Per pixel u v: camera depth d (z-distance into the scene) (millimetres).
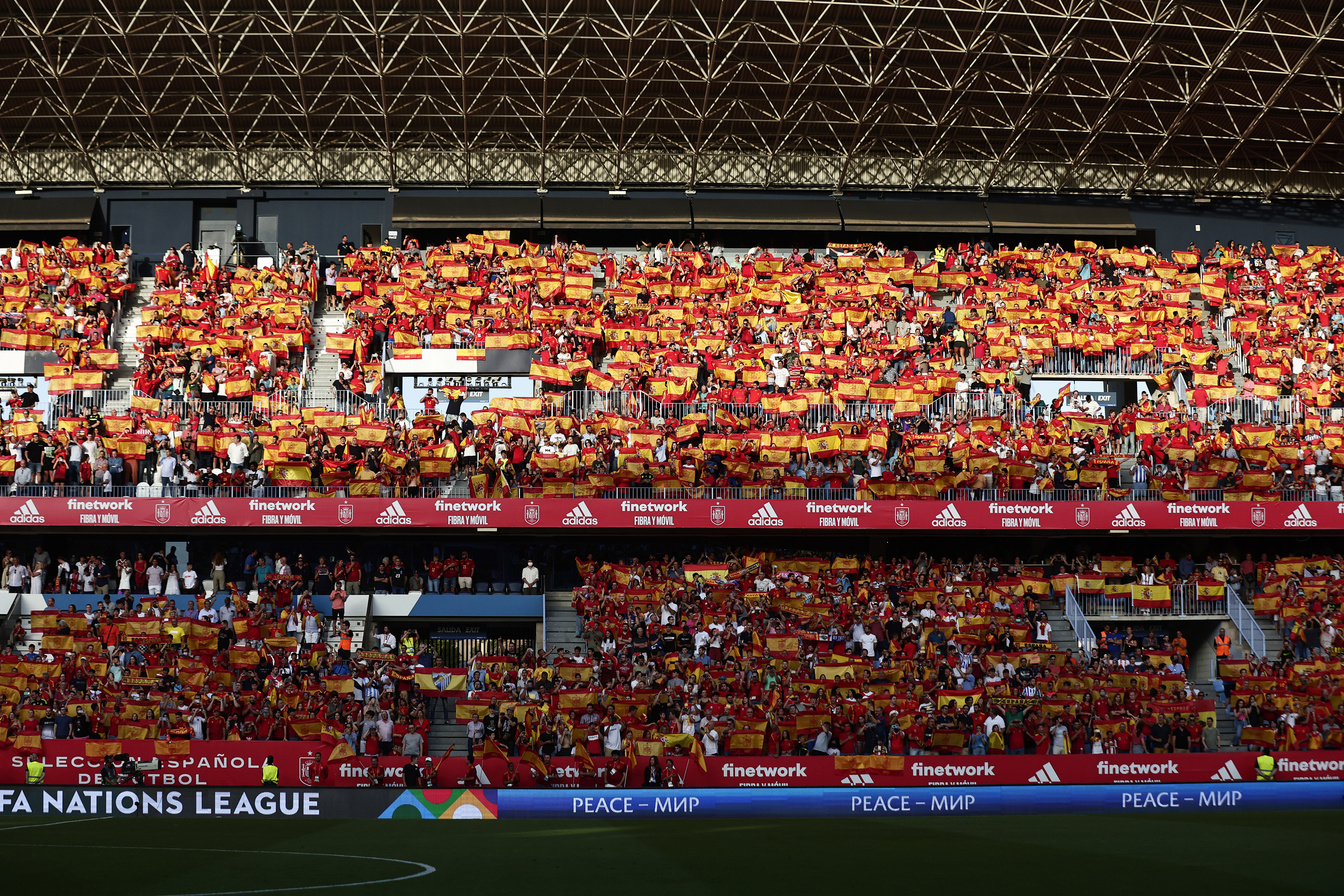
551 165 54125
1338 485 43562
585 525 40250
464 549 43562
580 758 31844
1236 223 56125
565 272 49906
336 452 41188
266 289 48719
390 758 31766
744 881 16188
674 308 48719
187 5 43031
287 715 33094
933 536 44375
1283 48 46562
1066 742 34156
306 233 53125
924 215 54000
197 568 42750
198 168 52750
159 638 36719
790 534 42719
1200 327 50406
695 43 46469
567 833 22641
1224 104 49688
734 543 44188
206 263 49281
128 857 17906
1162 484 42344
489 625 42562
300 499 39875
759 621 38562
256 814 26281
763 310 49781
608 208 53094
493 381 46562
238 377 44000
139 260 51656
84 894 14570
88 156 51500
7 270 48875
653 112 51531
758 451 42562
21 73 46875
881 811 29328
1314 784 31141
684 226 52844
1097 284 51438
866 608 39500
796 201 54156
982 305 50250
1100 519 41531
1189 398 47406
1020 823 25734
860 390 45219
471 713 34656
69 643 36594
